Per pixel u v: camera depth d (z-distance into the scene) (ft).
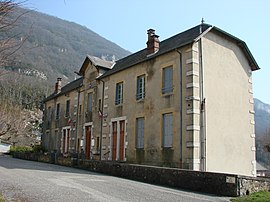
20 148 111.96
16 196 27.91
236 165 54.54
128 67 67.00
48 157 82.07
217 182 35.45
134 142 61.77
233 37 58.49
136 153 60.64
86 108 83.92
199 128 50.16
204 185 36.76
